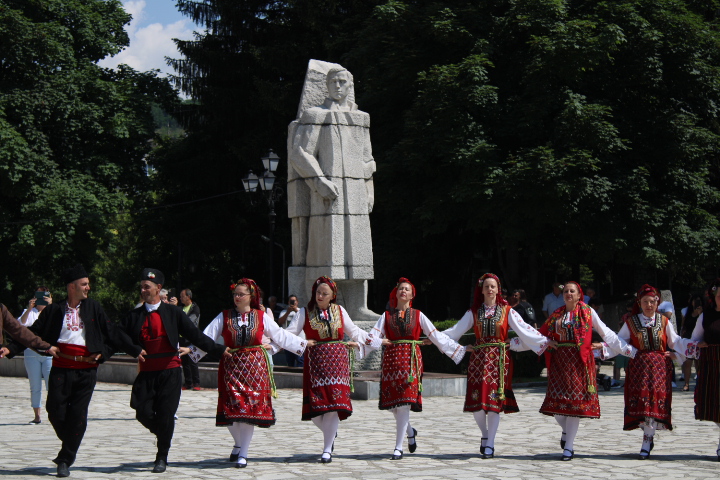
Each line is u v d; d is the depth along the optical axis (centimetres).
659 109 2469
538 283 3225
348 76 1659
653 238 2295
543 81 2294
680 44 2378
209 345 786
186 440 995
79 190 2894
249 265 3584
